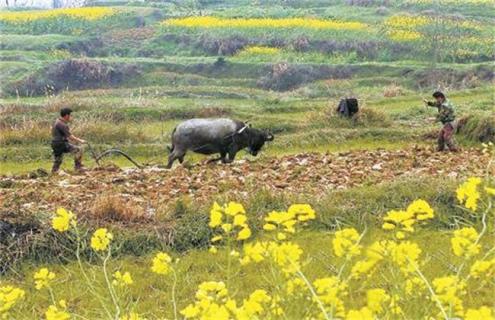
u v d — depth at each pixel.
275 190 21.86
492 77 75.50
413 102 54.44
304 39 96.69
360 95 62.75
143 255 18.58
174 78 83.56
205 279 16.62
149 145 38.56
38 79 79.19
